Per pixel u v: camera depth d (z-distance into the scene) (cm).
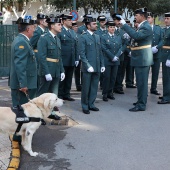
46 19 621
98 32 764
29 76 458
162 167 400
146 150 454
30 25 448
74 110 663
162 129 547
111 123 577
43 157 426
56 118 568
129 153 443
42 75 591
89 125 564
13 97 467
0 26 1041
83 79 633
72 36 729
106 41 727
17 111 413
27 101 468
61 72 628
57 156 430
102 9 2278
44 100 422
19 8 2820
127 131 534
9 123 409
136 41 648
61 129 541
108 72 733
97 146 467
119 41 748
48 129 539
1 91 844
